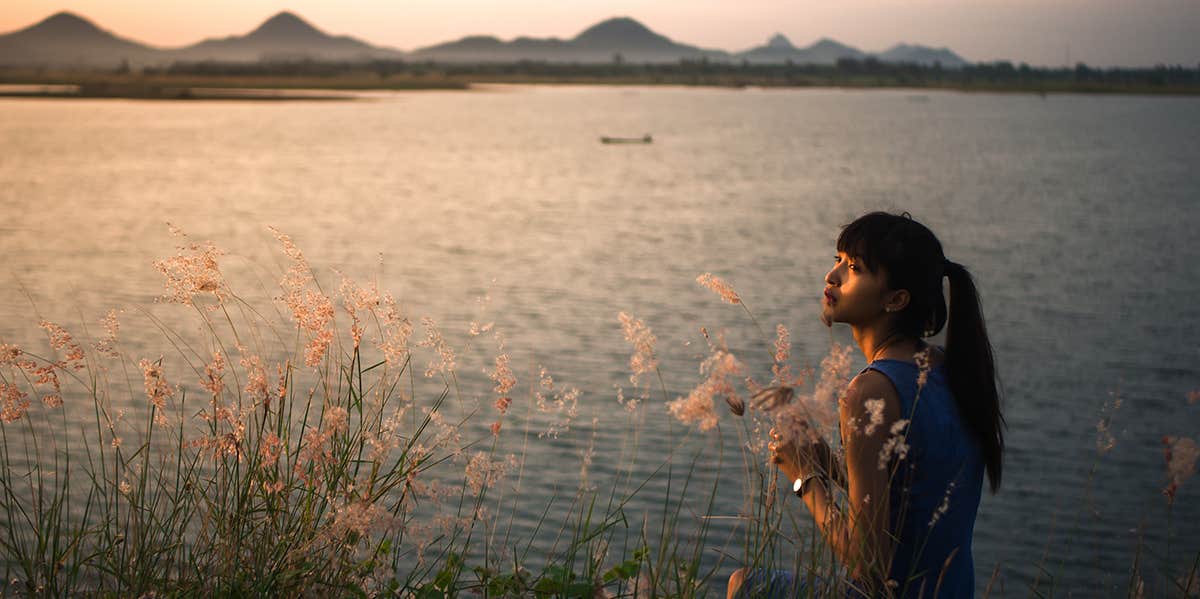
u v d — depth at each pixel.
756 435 2.52
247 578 2.59
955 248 26.36
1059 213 34.62
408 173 52.16
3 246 26.09
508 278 21.97
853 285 2.50
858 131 92.88
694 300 19.34
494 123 104.62
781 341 2.43
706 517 2.66
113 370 10.12
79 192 41.22
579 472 9.07
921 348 2.50
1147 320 17.58
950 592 2.38
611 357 14.61
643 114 128.88
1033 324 17.27
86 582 2.71
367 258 24.92
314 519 2.70
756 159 61.59
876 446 2.29
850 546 2.30
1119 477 9.96
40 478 2.83
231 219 33.12
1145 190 42.88
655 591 2.51
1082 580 7.54
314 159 60.28
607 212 35.94
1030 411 12.27
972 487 2.41
